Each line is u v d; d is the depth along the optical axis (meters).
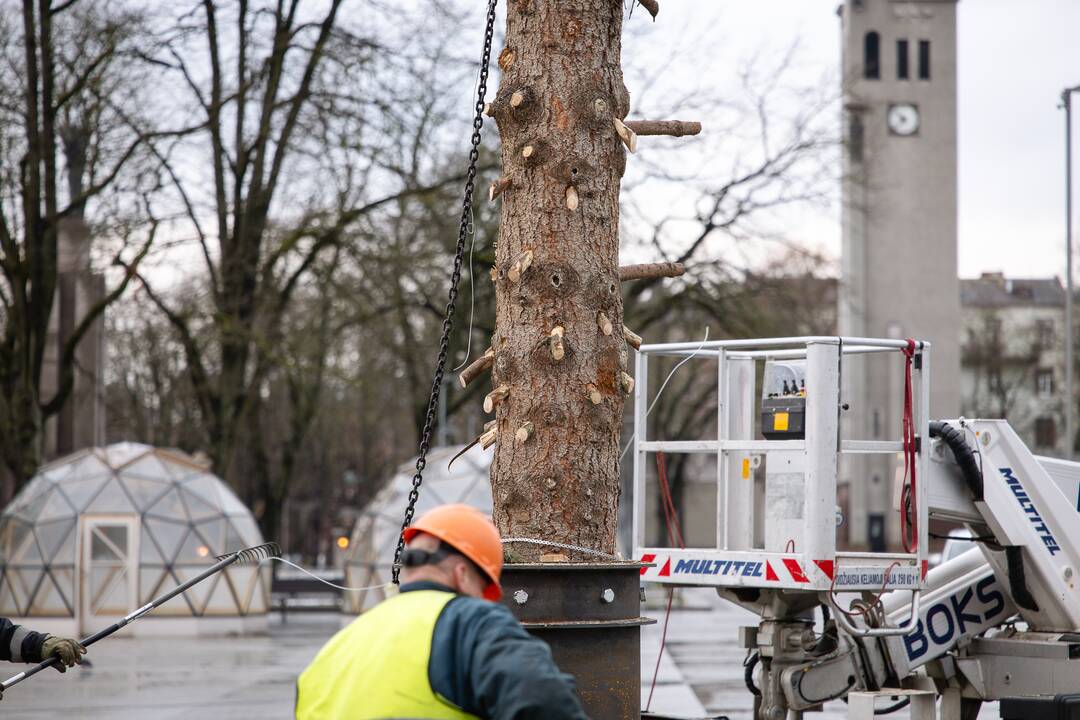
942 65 131.25
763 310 71.38
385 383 87.88
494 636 7.02
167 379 103.69
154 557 53.28
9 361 59.06
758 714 17.52
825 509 15.27
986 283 185.25
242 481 114.88
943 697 18.28
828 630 17.17
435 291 67.38
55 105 56.19
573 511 12.09
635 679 11.88
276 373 84.06
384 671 7.17
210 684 35.47
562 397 12.15
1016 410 168.38
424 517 7.83
